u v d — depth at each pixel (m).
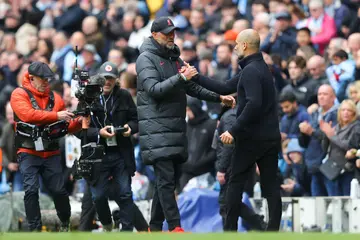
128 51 61.47
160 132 36.03
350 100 42.28
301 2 60.41
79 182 48.91
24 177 37.00
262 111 34.59
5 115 60.47
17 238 25.47
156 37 36.38
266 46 53.22
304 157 44.62
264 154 35.03
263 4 59.00
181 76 35.19
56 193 37.47
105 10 67.81
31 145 36.94
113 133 37.47
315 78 47.47
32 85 37.19
